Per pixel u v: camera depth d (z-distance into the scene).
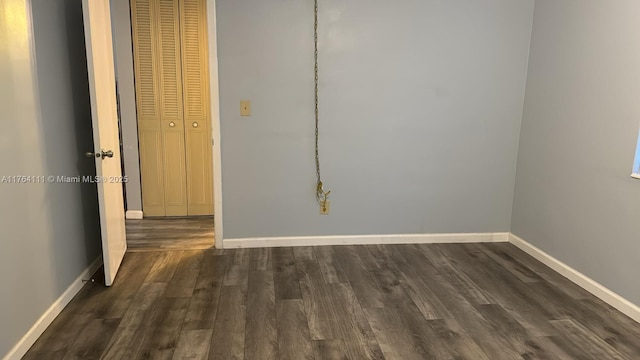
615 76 2.55
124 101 4.15
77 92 2.77
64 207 2.52
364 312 2.49
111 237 2.81
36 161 2.19
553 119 3.12
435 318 2.44
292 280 2.90
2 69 1.88
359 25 3.28
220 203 3.41
